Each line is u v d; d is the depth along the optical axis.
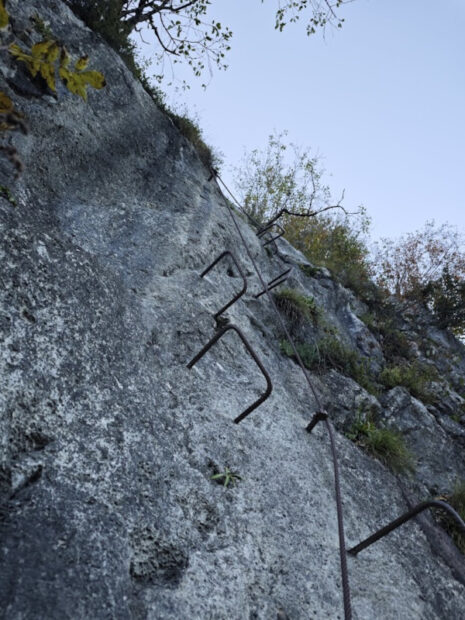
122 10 7.92
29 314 2.86
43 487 2.29
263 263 7.86
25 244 3.15
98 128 5.88
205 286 5.38
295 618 2.71
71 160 5.29
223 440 3.50
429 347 10.91
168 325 4.25
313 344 6.79
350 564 3.34
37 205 4.41
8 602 1.83
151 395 3.35
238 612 2.51
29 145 4.67
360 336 8.89
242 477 3.33
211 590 2.49
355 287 11.16
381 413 6.36
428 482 5.84
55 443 2.51
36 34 5.26
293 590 2.86
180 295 4.82
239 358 4.82
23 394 2.52
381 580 3.40
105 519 2.36
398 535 4.08
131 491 2.60
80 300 3.31
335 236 13.44
